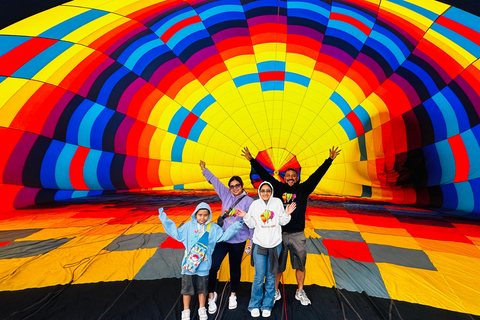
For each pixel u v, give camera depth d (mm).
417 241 6129
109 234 6301
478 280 4512
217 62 10320
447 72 8453
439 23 7188
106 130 10797
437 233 6707
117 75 9781
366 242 5984
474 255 5453
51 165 9953
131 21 8156
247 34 9445
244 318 3482
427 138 10031
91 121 10367
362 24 8383
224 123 11961
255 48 9867
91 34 8203
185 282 3357
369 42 8938
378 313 3600
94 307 3654
